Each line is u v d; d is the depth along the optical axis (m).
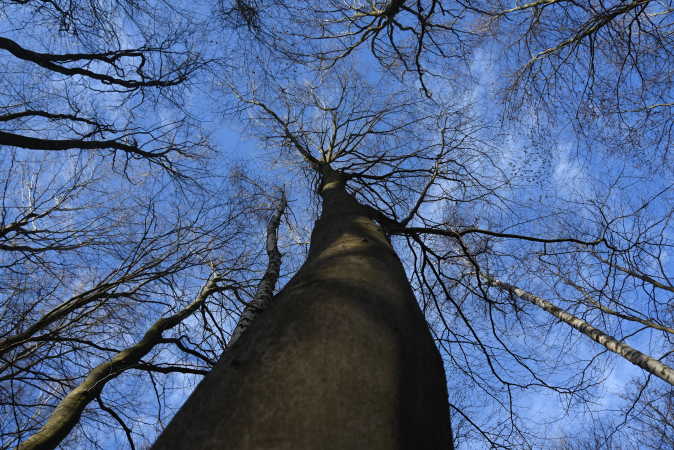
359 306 1.28
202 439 0.82
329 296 1.32
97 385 3.34
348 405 0.88
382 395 0.94
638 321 7.08
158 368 3.70
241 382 0.95
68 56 4.79
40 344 3.72
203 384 1.06
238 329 4.16
